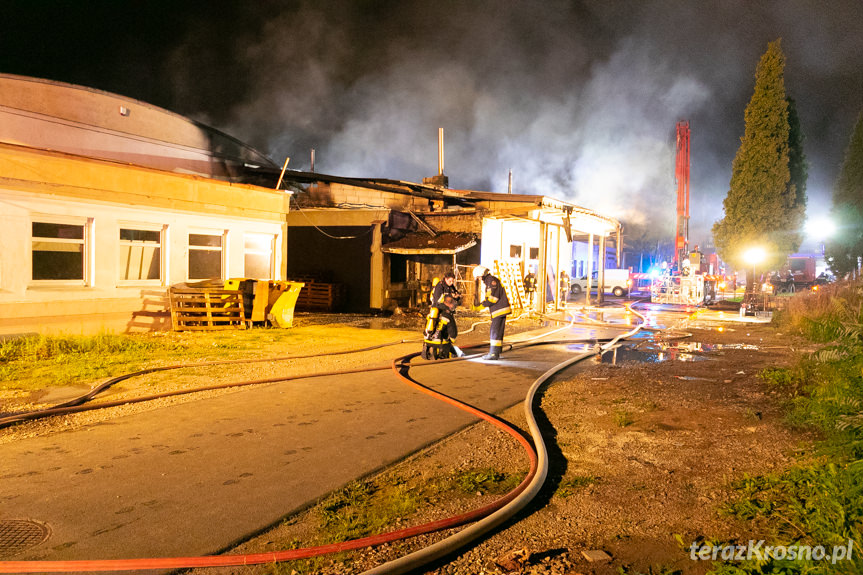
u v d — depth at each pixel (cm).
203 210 1366
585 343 1240
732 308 2475
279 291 1411
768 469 443
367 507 387
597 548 333
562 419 613
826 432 505
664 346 1202
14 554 310
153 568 294
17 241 1023
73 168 1105
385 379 804
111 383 729
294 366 892
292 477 435
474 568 312
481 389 757
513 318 1798
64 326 1095
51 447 494
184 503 384
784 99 2262
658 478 439
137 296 1232
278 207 1568
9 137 1577
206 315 1335
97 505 378
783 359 1000
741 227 2311
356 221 1991
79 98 1738
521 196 2133
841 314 1139
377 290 1945
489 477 439
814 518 337
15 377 763
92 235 1147
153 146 1964
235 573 301
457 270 1920
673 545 336
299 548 322
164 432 541
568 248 2622
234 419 588
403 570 296
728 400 680
